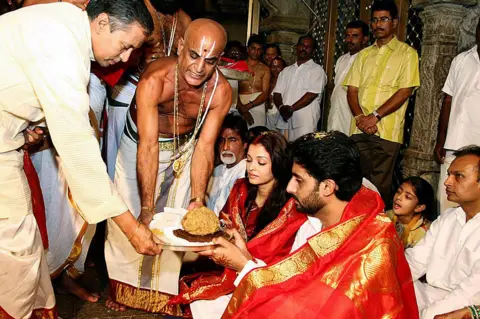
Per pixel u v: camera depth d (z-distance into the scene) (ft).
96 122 10.56
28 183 8.42
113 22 7.25
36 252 8.13
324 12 24.00
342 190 6.47
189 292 8.66
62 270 10.64
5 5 10.85
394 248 6.44
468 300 8.25
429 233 9.63
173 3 11.00
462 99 13.50
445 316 7.88
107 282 12.07
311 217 7.64
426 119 15.48
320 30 24.39
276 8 25.41
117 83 11.16
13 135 7.63
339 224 6.50
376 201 6.60
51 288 8.80
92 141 7.31
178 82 9.26
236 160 11.40
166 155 10.11
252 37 21.94
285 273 6.64
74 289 10.95
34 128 8.14
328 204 6.64
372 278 6.25
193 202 9.80
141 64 11.10
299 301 6.37
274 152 8.92
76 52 7.13
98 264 13.06
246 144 11.40
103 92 10.69
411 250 9.71
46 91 7.02
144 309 10.41
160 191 10.30
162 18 10.88
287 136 21.18
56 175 10.14
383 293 6.25
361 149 16.07
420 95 15.71
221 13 35.94
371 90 15.92
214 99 9.59
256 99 21.90
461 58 13.82
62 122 7.10
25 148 8.29
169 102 9.59
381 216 6.52
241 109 21.85
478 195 8.72
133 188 10.28
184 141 10.23
